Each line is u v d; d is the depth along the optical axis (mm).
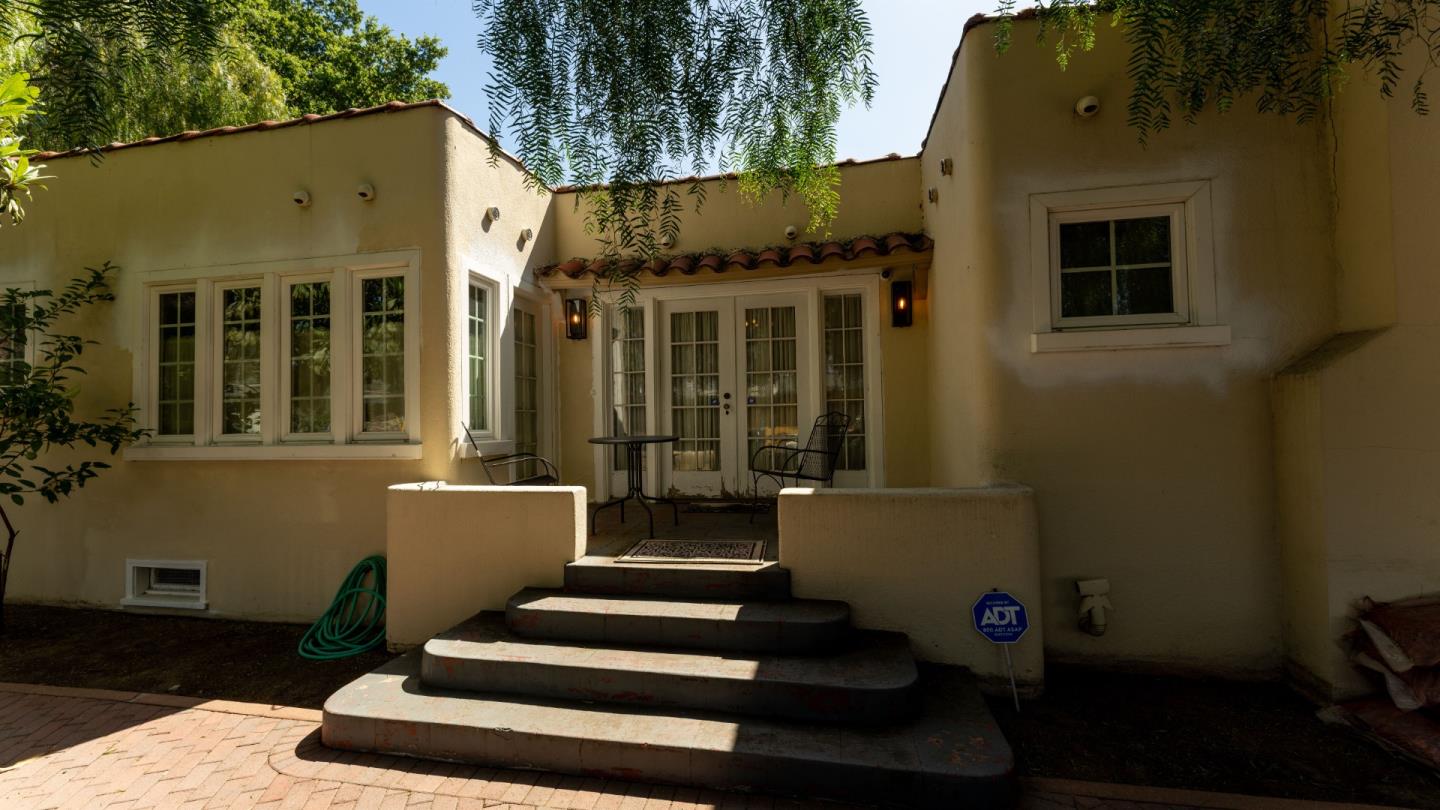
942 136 5305
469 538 4305
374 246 5004
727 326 6730
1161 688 3777
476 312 5477
